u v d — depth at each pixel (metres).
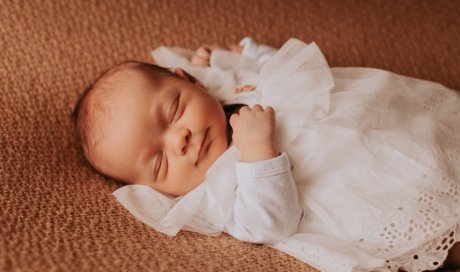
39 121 1.52
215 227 1.26
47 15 1.71
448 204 1.15
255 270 1.11
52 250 1.05
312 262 1.17
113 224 1.22
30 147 1.43
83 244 1.10
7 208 1.17
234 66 1.63
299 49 1.45
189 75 1.46
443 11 1.82
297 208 1.21
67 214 1.22
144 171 1.32
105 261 1.04
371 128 1.25
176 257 1.11
